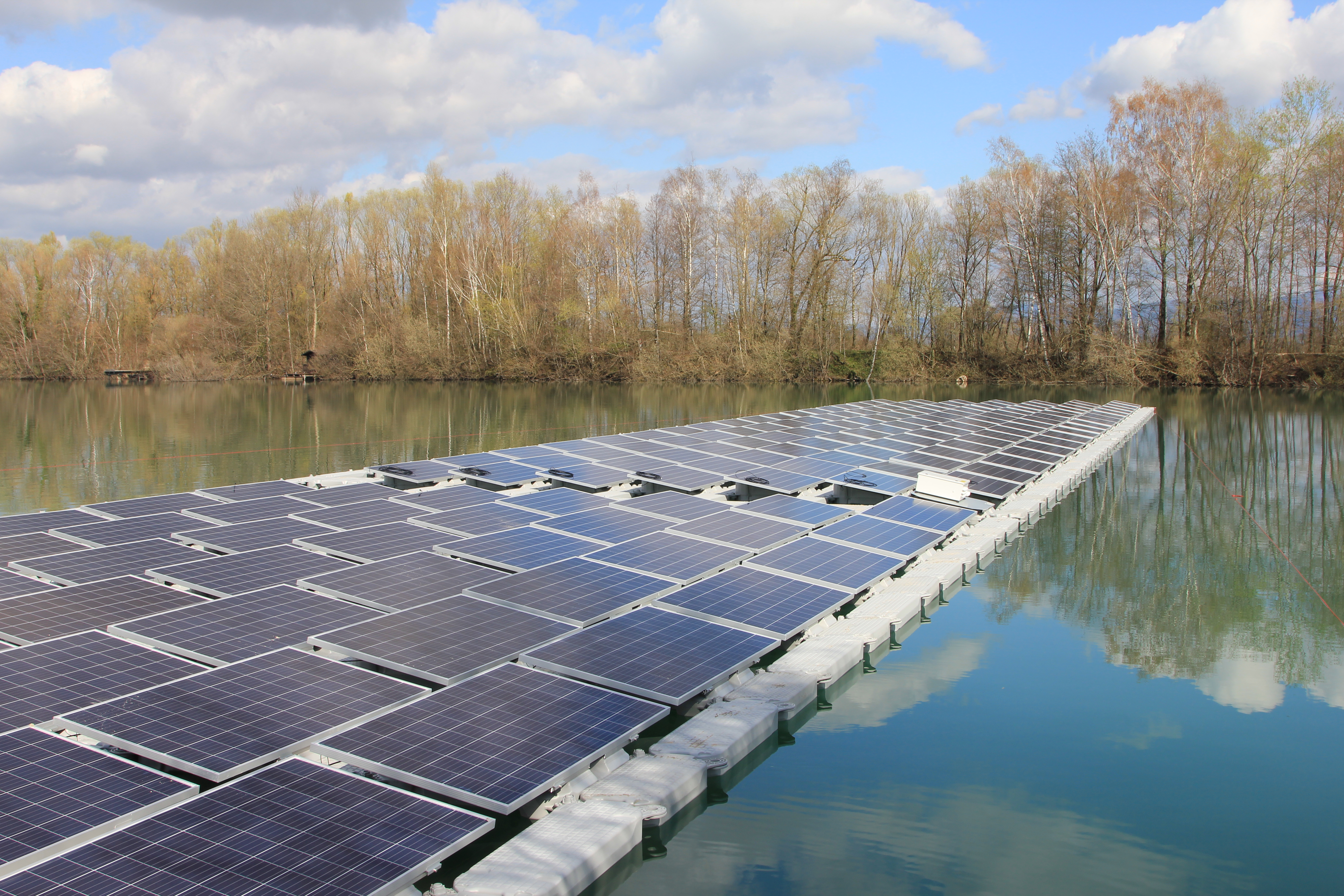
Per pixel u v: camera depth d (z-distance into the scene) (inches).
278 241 3294.8
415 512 731.4
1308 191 2416.3
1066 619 605.0
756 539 656.4
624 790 337.7
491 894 272.1
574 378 3009.4
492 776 307.6
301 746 323.3
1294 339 2497.5
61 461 1268.5
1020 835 342.3
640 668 407.8
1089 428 1558.8
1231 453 1384.1
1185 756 406.9
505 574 549.6
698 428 1365.7
